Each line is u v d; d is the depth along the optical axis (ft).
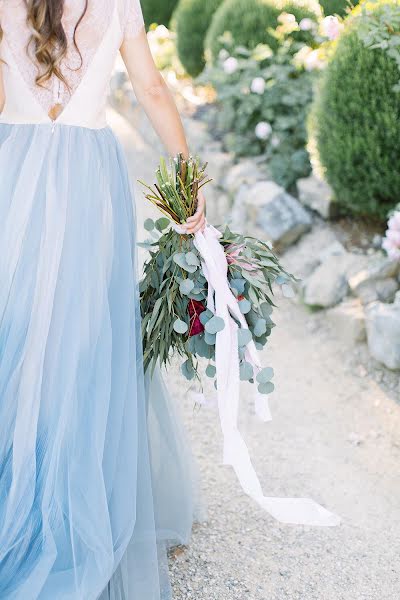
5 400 6.67
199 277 7.14
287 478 9.86
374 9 12.76
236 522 8.89
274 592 7.82
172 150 7.50
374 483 9.78
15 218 6.63
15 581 6.57
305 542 8.62
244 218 16.53
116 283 7.14
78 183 6.75
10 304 6.67
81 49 6.59
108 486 6.83
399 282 13.30
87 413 6.73
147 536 7.15
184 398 11.42
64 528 6.64
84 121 6.85
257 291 7.39
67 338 6.70
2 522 6.57
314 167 14.98
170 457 8.18
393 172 13.23
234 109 18.88
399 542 8.67
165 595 7.49
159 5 28.55
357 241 14.85
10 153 6.70
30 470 6.59
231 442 7.01
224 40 19.13
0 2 6.25
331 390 11.92
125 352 7.00
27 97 6.61
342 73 13.29
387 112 12.81
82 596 6.40
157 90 7.33
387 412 11.29
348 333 12.91
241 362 7.19
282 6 18.57
